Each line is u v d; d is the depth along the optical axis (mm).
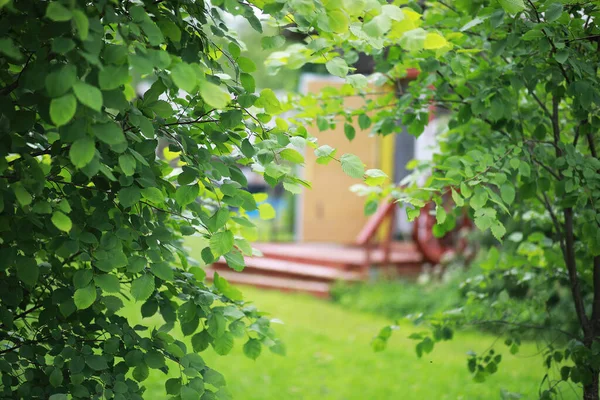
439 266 10656
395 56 3361
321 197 13945
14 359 2268
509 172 2746
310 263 12008
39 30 1860
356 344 7805
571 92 2617
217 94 1609
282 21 2316
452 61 2834
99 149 2092
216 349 2273
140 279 2070
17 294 2256
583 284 3756
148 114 2104
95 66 1686
